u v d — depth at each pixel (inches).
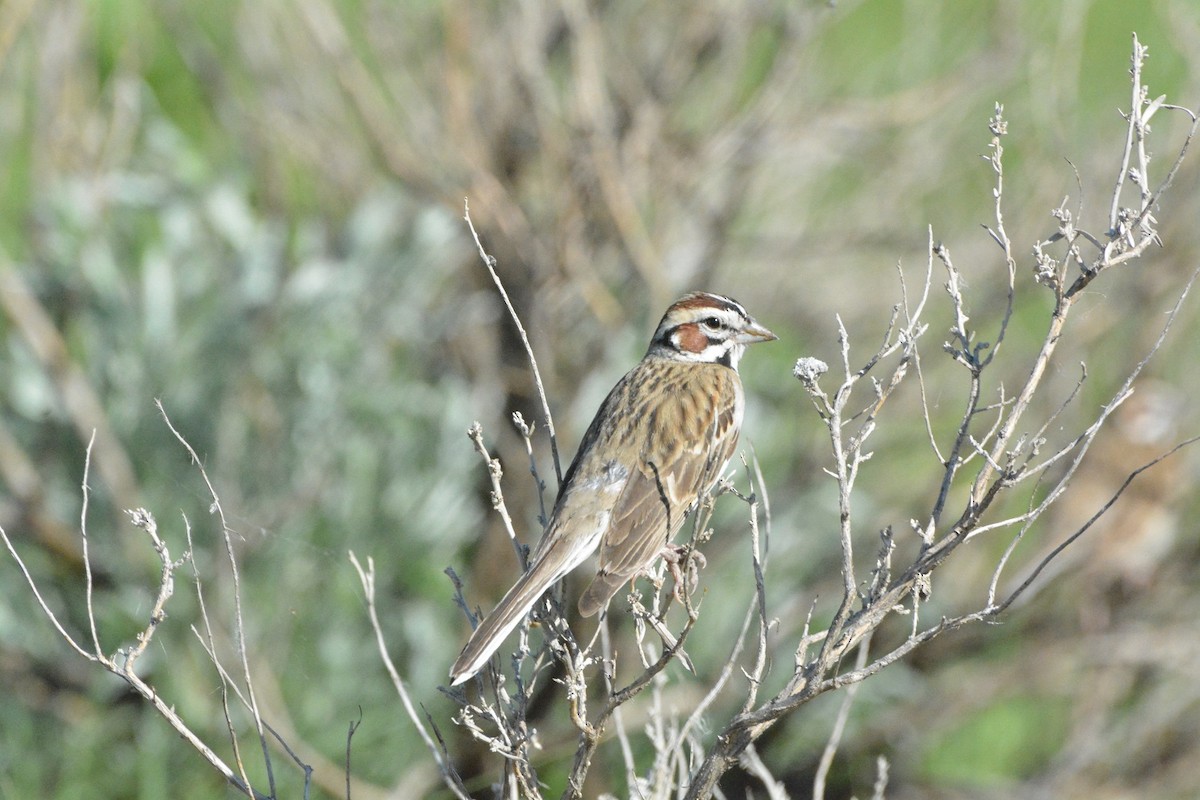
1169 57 647.8
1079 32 567.5
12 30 489.1
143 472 479.2
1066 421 538.9
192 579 451.5
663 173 519.2
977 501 231.1
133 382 485.7
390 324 504.4
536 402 499.8
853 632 235.5
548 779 476.7
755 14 511.5
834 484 536.1
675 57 511.2
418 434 505.4
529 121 500.1
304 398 492.1
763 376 563.2
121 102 520.7
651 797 275.4
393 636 485.1
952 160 570.9
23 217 539.8
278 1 515.8
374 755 473.4
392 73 509.7
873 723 540.7
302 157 546.0
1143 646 551.8
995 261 550.9
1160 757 565.3
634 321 515.8
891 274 571.5
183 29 536.4
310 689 466.6
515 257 495.5
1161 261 537.3
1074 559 548.4
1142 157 233.9
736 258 562.9
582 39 476.4
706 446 344.5
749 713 240.8
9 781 451.5
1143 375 548.4
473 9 507.2
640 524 325.1
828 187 585.3
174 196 519.8
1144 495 544.7
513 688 439.5
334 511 482.9
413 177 500.7
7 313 504.4
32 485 475.2
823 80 564.7
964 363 233.8
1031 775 573.3
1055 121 524.1
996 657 556.7
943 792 545.0
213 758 241.8
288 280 497.7
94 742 453.1
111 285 502.6
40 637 471.8
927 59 562.3
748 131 515.8
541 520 264.2
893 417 553.6
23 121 543.2
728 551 520.1
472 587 499.2
